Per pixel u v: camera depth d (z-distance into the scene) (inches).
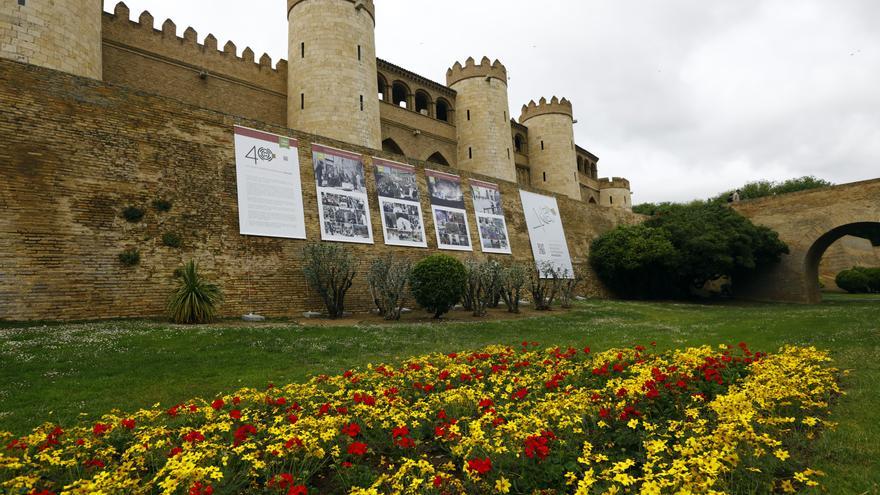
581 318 815.7
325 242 770.8
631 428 207.0
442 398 258.5
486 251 1052.5
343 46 1208.2
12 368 338.0
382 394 262.4
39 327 465.7
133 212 591.2
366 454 205.6
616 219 1540.4
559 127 2038.6
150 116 639.1
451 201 1016.9
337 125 1161.4
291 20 1254.9
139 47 1068.5
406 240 897.5
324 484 184.4
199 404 271.4
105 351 396.8
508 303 882.8
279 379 347.3
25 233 510.6
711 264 1294.3
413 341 532.4
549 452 182.5
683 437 193.8
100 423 209.8
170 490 144.6
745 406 204.4
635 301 1284.4
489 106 1721.2
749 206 1467.8
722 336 540.7
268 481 162.9
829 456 186.7
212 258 646.5
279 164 759.1
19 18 714.8
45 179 536.1
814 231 1348.4
